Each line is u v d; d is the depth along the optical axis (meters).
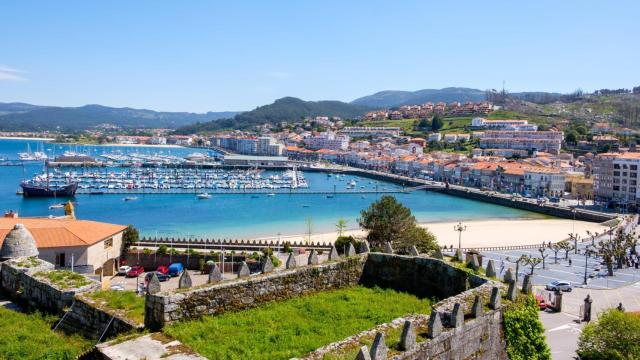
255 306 26.25
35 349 22.58
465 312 23.59
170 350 20.03
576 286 91.88
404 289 31.98
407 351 19.25
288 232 158.88
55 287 26.84
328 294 29.78
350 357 18.20
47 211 194.38
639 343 46.81
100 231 85.75
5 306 28.75
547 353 27.11
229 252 97.50
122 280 82.75
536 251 129.38
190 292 23.45
